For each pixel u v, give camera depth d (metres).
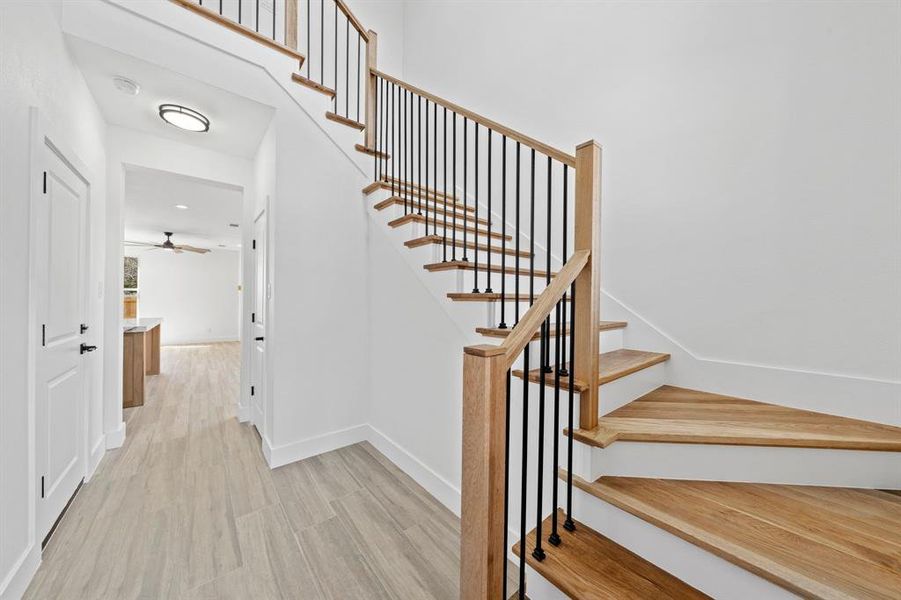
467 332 1.87
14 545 1.33
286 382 2.44
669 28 2.07
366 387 2.84
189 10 2.06
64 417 1.87
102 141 2.48
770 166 1.75
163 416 3.39
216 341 9.27
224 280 9.45
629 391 1.75
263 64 2.32
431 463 2.14
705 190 1.95
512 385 1.57
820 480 1.31
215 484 2.16
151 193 4.32
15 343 1.36
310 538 1.70
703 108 1.95
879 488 1.29
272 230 2.46
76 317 2.03
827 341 1.62
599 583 1.05
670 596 1.01
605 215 2.38
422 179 3.73
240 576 1.47
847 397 1.56
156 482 2.17
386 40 4.28
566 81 2.60
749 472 1.33
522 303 2.11
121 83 2.12
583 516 1.32
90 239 2.22
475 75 3.34
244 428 3.08
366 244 2.82
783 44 1.70
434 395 2.12
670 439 1.34
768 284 1.76
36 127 1.48
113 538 1.67
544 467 1.47
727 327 1.89
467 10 3.44
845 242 1.57
